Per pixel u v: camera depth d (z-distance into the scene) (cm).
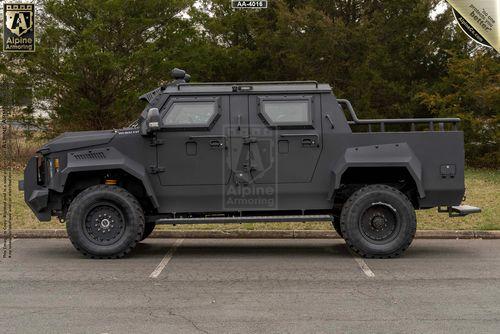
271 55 2648
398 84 2558
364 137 955
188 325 588
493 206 1315
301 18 2488
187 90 964
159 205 961
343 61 2588
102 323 595
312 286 757
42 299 691
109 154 948
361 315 623
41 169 989
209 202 962
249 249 1038
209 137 953
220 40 2803
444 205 969
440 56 2592
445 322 596
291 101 959
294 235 1152
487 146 2281
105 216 941
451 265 889
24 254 980
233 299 691
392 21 2594
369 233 945
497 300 683
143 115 951
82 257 956
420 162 955
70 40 2123
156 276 818
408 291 728
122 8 2127
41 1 2181
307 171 959
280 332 565
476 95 2239
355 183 1009
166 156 954
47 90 2064
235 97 962
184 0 2270
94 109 2141
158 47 2266
